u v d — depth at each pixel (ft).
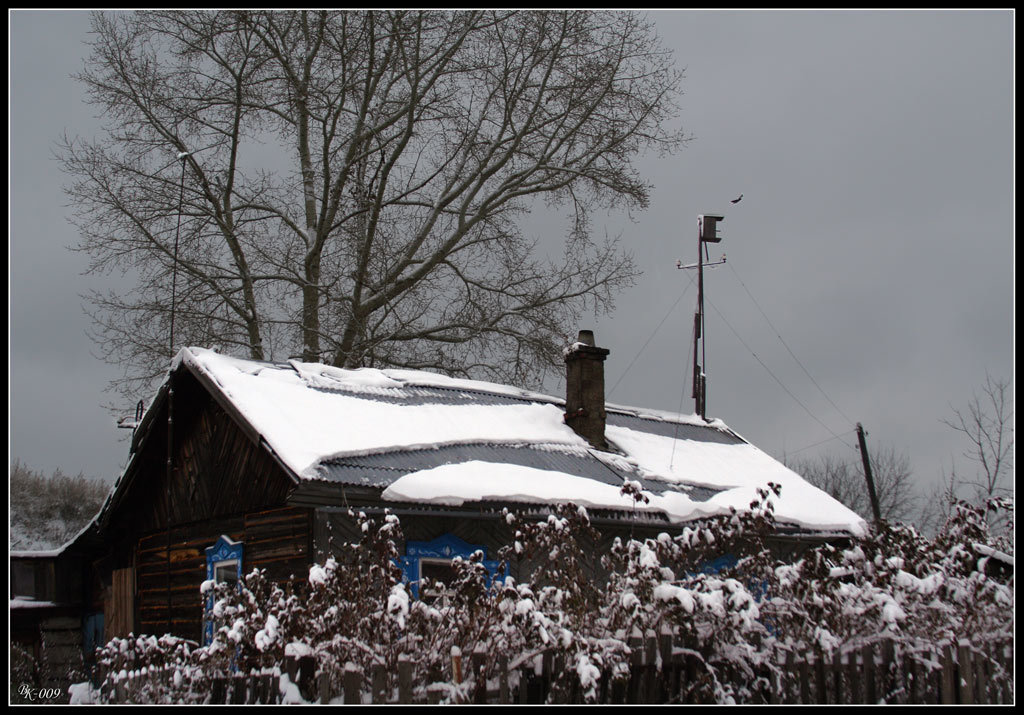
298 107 82.58
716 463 55.16
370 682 20.13
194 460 46.24
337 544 36.01
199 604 44.37
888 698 24.76
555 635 20.44
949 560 31.86
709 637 23.27
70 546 54.44
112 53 77.30
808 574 27.07
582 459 47.83
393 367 83.76
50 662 54.49
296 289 82.94
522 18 80.89
